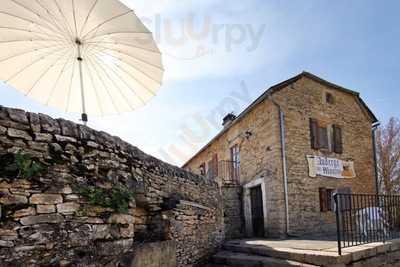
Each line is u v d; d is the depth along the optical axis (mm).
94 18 3445
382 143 16578
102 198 3146
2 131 2453
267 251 5656
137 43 3725
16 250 2359
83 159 3055
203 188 6594
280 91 9469
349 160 10648
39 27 3297
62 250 2666
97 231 3006
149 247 3830
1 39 3182
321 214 9383
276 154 9008
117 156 3592
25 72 3494
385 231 5961
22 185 2482
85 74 3842
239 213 10438
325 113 10406
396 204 6223
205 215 6273
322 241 6590
